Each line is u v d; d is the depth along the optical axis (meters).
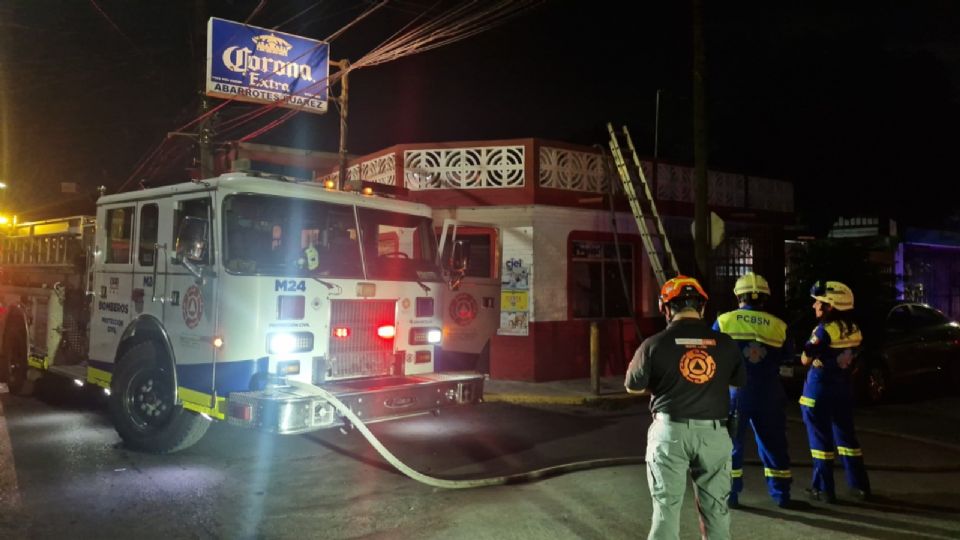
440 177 13.20
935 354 12.12
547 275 12.73
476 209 12.95
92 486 6.00
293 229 6.66
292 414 5.73
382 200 7.40
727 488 4.11
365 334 6.95
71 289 8.78
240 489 6.02
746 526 5.36
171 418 6.82
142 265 7.28
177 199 6.82
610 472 6.75
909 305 12.48
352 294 6.84
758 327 5.73
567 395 10.98
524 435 8.51
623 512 5.54
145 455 7.06
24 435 7.85
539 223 12.70
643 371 4.16
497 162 12.98
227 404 6.04
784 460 5.79
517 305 12.60
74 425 8.38
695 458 4.08
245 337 6.12
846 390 6.03
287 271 6.43
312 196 6.79
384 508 5.58
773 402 5.73
